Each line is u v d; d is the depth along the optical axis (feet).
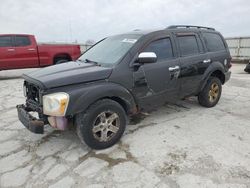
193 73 15.01
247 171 9.48
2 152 11.28
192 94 15.78
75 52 35.55
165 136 12.62
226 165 9.89
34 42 32.68
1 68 31.07
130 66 11.90
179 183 8.82
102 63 12.39
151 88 12.87
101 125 10.90
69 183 8.97
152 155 10.75
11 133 13.41
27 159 10.65
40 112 10.59
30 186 8.83
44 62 33.47
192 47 15.30
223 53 17.54
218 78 17.49
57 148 11.57
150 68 12.60
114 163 10.19
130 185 8.78
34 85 10.68
